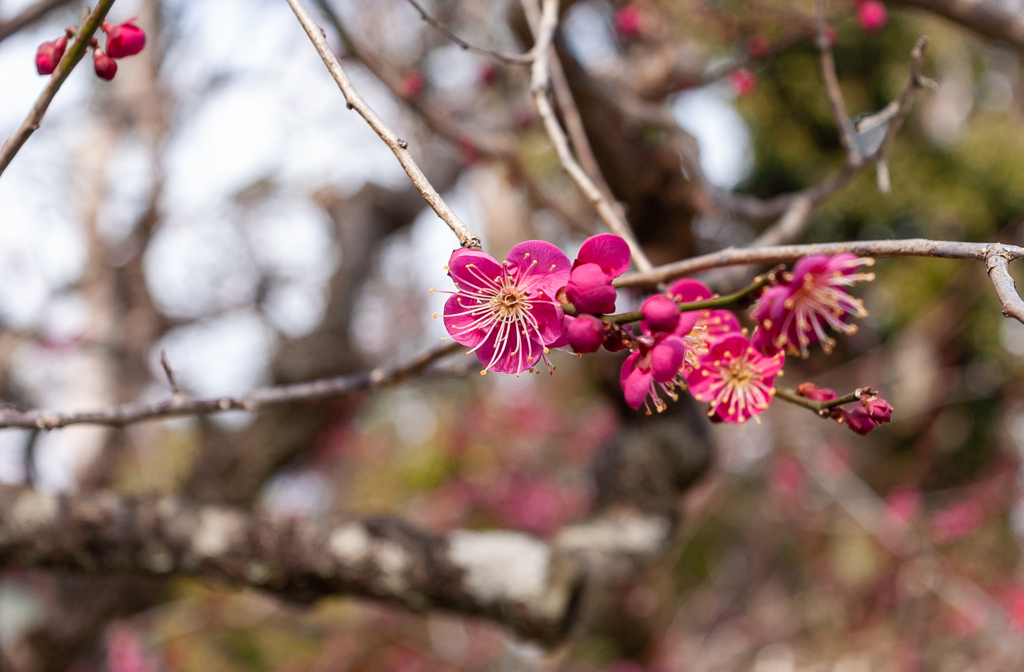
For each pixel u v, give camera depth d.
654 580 7.27
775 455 7.75
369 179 5.23
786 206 2.67
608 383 3.37
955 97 8.11
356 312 4.89
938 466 8.55
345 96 1.13
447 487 8.06
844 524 7.77
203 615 6.38
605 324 1.18
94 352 4.77
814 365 8.06
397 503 8.05
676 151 2.98
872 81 6.89
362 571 2.55
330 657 6.71
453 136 3.40
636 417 3.37
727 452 6.98
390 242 5.64
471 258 1.10
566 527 3.22
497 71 4.39
